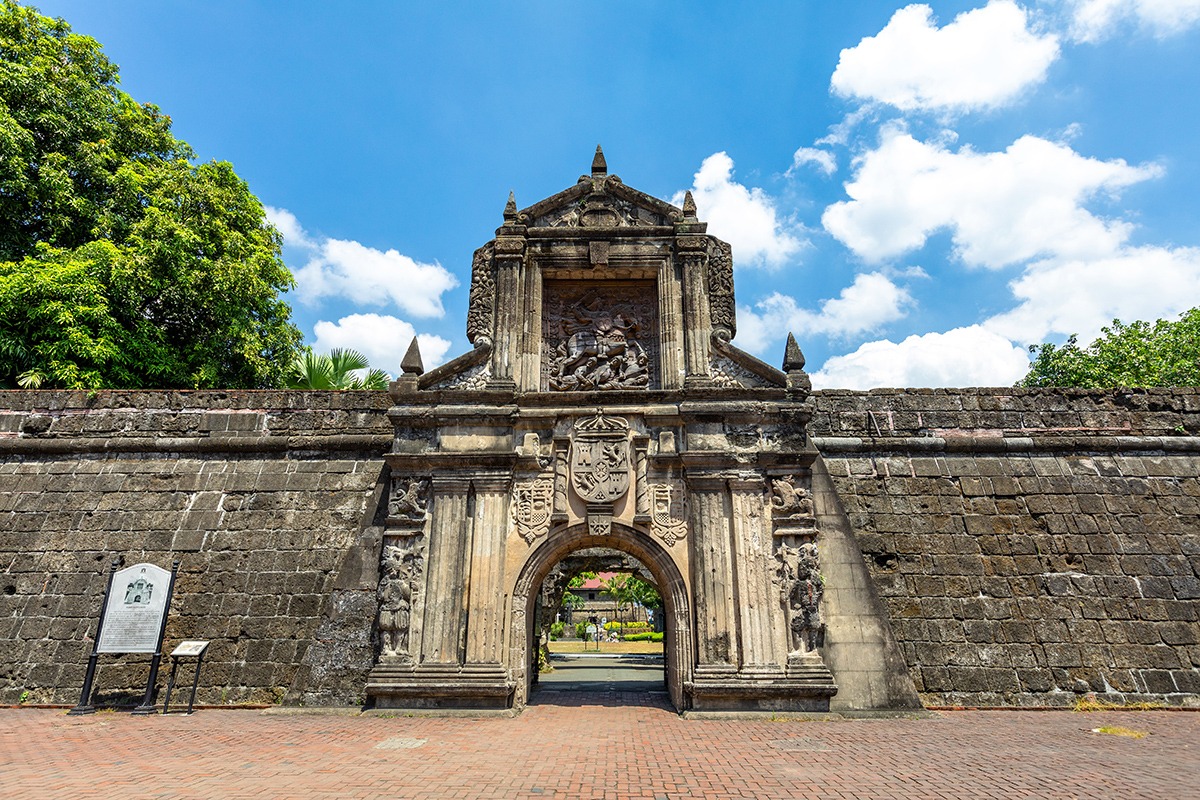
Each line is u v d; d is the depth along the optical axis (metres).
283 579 15.51
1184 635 14.64
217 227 23.61
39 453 17.61
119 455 17.61
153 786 7.80
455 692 12.84
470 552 13.80
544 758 9.38
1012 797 7.46
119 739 10.60
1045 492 16.56
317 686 13.56
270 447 17.48
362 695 13.43
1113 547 15.74
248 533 16.22
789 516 13.91
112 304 21.25
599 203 16.38
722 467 14.14
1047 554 15.66
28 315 19.55
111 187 22.97
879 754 9.66
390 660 13.22
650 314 16.23
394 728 11.52
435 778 8.23
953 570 15.45
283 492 16.80
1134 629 14.71
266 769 8.63
